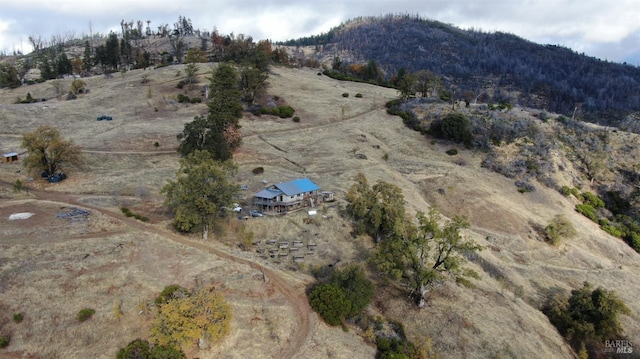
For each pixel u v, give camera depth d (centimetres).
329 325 4688
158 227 6069
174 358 3703
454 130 11325
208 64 17375
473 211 8375
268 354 4094
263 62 16350
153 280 4666
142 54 19912
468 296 5825
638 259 7944
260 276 5181
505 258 7100
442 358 4747
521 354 4972
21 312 3997
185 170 6450
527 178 9850
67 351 3725
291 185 7425
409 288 5797
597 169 10588
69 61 19675
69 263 4766
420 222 5872
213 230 6256
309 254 6156
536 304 6191
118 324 4031
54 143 7519
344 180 8738
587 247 7931
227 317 4022
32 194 6969
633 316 6184
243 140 10738
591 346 5553
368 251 6475
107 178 7850
